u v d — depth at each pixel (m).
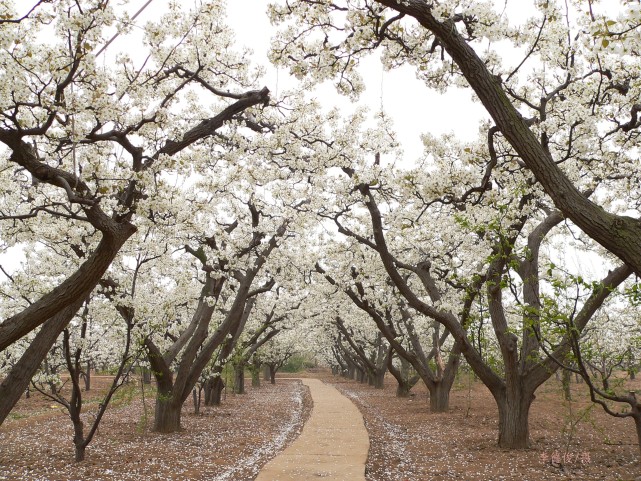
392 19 5.77
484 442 10.45
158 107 6.64
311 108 9.97
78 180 5.51
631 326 15.72
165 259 11.70
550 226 9.68
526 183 8.22
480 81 4.96
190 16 7.08
